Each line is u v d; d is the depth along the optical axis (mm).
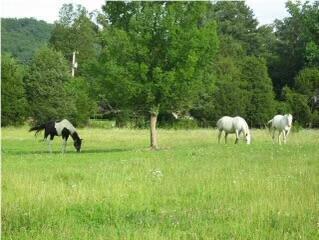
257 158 22891
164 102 35406
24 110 62406
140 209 12219
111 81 34375
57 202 12453
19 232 9992
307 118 62812
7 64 62312
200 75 35469
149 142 40000
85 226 10625
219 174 17250
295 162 20922
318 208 11617
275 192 13445
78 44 92125
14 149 34062
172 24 34219
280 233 9734
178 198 13438
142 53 34031
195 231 9953
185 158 23594
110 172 18047
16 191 13602
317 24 37000
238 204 12445
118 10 36562
